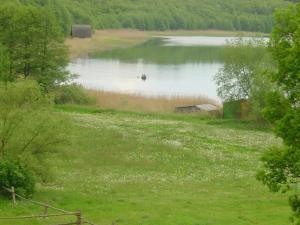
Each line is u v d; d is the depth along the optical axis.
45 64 134.50
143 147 95.00
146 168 82.31
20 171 60.16
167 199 66.31
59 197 63.22
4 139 62.06
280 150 43.03
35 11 133.50
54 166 77.25
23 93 63.38
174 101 140.62
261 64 124.12
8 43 133.12
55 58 135.88
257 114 116.62
